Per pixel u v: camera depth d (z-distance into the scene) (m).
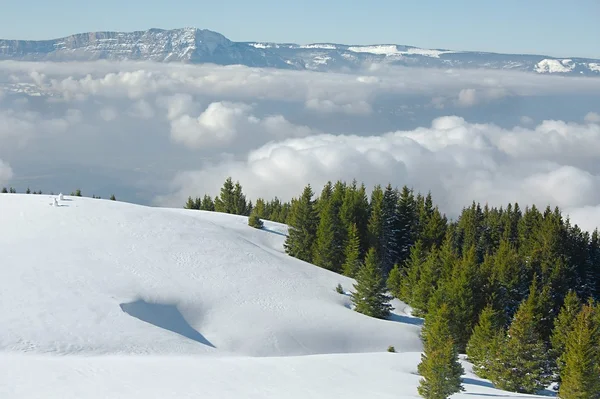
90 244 57.50
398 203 87.31
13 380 29.12
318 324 53.19
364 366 39.66
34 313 42.88
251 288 57.50
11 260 51.03
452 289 52.25
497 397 35.12
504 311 55.22
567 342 40.41
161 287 52.72
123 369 33.00
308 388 32.22
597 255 85.00
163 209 90.06
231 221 85.50
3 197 68.50
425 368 32.94
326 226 74.00
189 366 35.28
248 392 30.38
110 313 45.38
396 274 67.75
